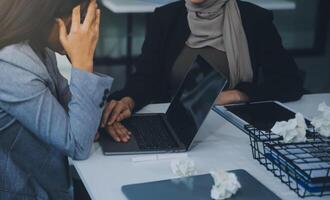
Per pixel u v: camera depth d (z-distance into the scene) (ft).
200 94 4.98
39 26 4.39
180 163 4.24
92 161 4.50
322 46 14.74
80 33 4.57
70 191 4.70
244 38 7.25
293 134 4.39
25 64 4.28
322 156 4.15
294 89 6.66
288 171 4.11
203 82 5.05
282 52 7.39
